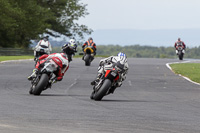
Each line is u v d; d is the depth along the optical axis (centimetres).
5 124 3262
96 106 4547
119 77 5062
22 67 10869
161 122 3638
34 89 5291
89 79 8244
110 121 3588
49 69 5178
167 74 10100
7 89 6062
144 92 6431
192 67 12325
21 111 3966
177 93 6366
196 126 3506
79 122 3478
